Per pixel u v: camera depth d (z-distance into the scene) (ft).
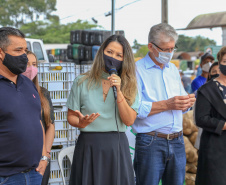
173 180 10.57
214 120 10.59
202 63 19.47
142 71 10.61
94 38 46.52
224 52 10.80
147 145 10.28
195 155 14.53
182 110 11.05
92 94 8.96
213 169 10.55
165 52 10.20
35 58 10.28
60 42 173.27
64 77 11.97
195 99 10.21
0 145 7.27
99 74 9.05
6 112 7.26
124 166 8.88
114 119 8.89
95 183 8.66
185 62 142.20
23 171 7.64
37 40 29.60
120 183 8.82
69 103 9.18
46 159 9.11
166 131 10.31
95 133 8.80
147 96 10.50
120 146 8.90
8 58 7.44
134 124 10.53
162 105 10.09
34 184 7.93
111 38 9.04
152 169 10.27
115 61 8.93
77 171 8.89
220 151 10.55
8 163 7.40
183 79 30.07
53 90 11.87
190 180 14.38
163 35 10.12
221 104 10.70
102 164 8.74
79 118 8.37
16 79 7.82
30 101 7.79
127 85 9.09
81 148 8.88
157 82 10.59
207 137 10.81
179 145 10.57
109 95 8.93
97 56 9.11
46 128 10.64
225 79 11.03
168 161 10.48
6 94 7.36
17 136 7.35
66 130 12.07
